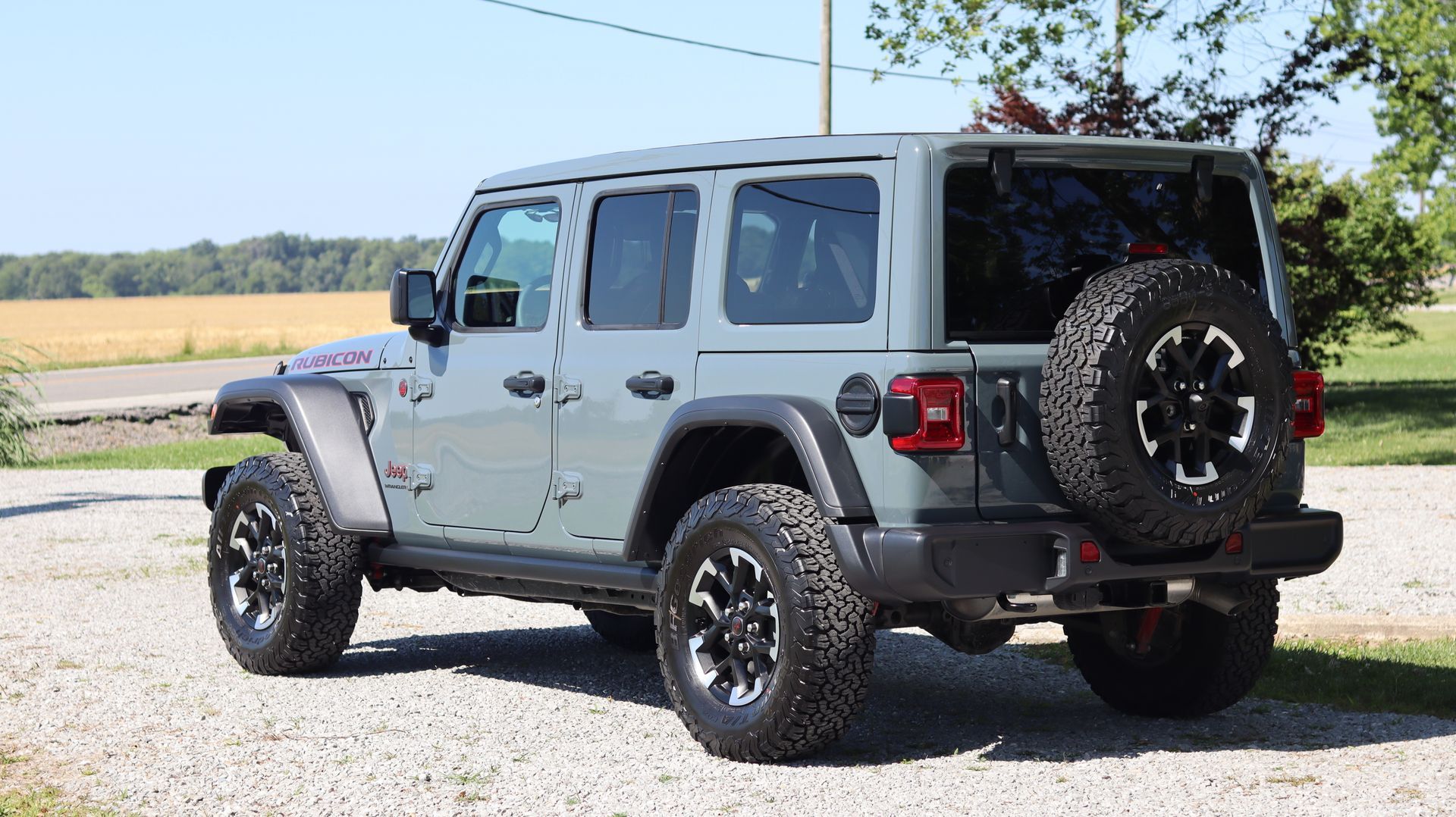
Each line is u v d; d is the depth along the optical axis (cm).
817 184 514
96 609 895
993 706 623
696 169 555
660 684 684
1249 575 518
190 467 2019
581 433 580
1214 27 2108
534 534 605
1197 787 474
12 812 464
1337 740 541
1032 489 485
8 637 802
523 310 618
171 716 608
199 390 3525
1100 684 610
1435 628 742
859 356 486
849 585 489
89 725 592
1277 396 483
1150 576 488
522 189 629
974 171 493
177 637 804
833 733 499
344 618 691
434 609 909
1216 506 471
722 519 514
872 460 480
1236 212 544
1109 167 517
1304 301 2412
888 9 2147
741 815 450
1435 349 4856
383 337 702
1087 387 458
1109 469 458
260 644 701
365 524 679
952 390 473
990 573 468
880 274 486
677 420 525
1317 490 1445
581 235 595
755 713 506
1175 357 468
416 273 642
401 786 492
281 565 704
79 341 6400
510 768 516
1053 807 452
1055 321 497
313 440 686
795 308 513
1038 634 782
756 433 539
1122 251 513
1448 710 586
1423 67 2434
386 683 684
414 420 665
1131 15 2105
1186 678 577
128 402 3045
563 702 638
